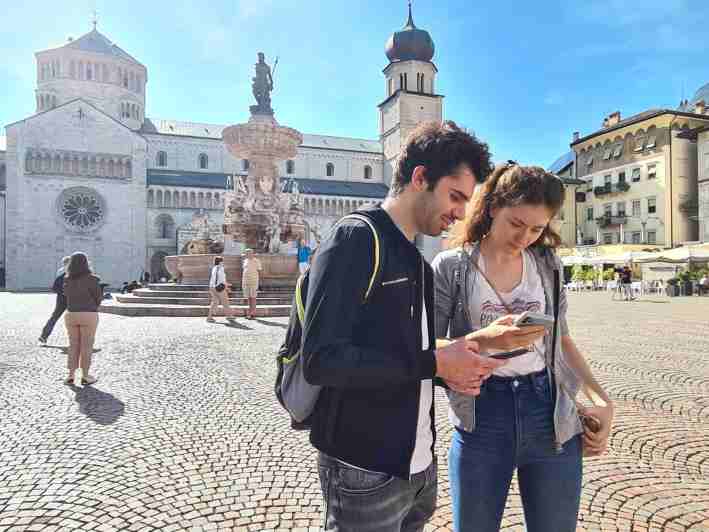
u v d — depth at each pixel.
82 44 68.56
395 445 1.52
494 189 2.15
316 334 1.39
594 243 58.12
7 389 6.80
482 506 2.07
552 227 2.27
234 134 21.66
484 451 2.08
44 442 4.76
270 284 19.83
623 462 4.39
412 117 75.19
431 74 77.94
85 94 67.94
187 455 4.46
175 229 63.38
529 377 2.15
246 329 12.84
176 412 5.76
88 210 59.59
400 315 1.51
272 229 22.17
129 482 3.89
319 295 1.42
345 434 1.53
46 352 9.79
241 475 4.04
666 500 3.66
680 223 49.88
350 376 1.36
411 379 1.44
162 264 62.56
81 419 5.49
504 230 2.08
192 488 3.79
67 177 58.72
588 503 3.61
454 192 1.62
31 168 57.50
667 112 49.59
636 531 3.22
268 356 9.16
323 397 1.59
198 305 17.55
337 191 73.00
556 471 2.10
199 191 64.31
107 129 60.88
